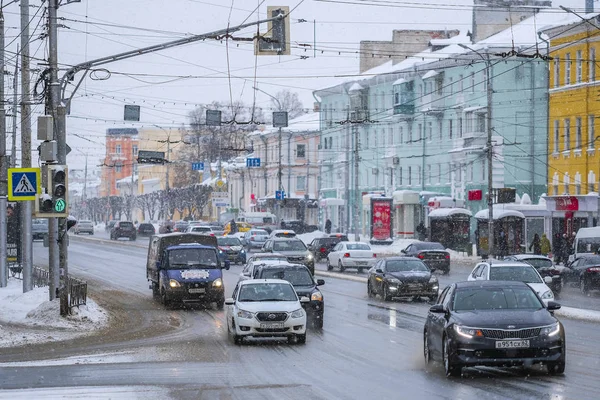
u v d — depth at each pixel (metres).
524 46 85.75
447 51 95.75
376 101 111.19
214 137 148.00
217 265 41.75
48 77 35.12
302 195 136.75
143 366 23.12
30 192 36.12
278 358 24.44
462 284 21.70
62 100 34.59
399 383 19.58
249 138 150.88
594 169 76.38
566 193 80.31
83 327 33.56
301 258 60.00
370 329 31.67
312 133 136.75
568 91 79.75
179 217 175.25
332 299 44.28
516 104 87.19
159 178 184.62
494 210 74.12
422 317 35.72
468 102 91.25
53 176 32.56
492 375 20.31
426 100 99.19
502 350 19.38
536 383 18.94
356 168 88.56
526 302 21.06
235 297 29.23
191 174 156.50
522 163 87.62
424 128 100.25
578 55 78.25
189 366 23.02
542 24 90.94
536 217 77.69
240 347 27.11
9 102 46.97
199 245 42.56
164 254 42.47
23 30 42.66
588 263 47.06
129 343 28.84
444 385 19.05
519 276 34.44
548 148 83.38
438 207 88.19
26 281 45.19
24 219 45.31
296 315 27.50
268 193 143.62
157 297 45.34
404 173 105.56
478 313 20.33
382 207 92.00
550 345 19.53
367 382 19.89
